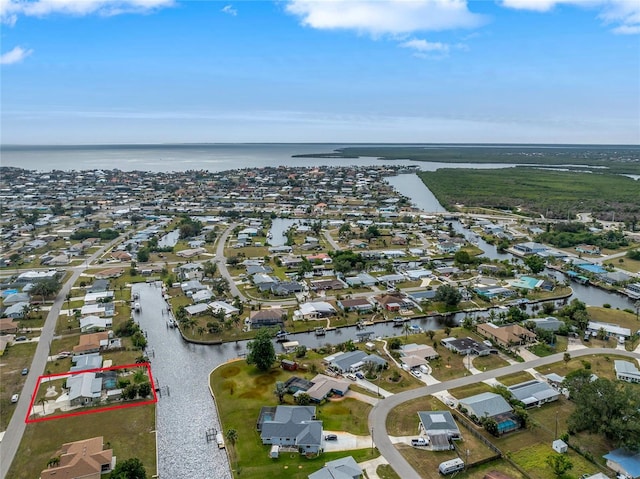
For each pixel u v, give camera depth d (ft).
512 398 342.23
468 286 617.62
